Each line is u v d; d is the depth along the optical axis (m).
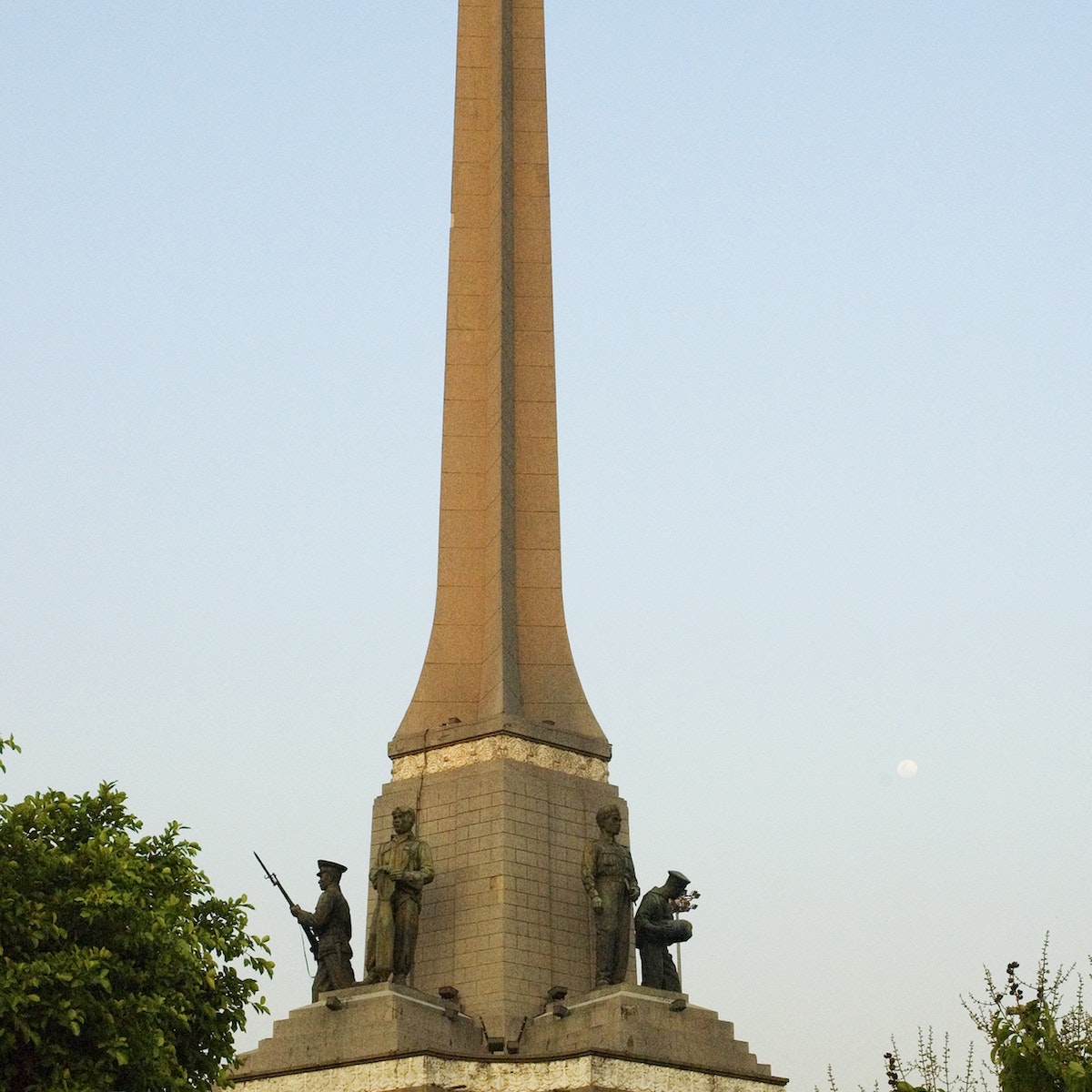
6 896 36.12
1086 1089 32.25
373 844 55.53
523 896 53.12
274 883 53.28
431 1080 47.66
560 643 58.25
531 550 59.38
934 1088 34.53
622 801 56.47
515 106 65.44
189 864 39.31
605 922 52.22
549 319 62.59
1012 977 34.66
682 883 53.69
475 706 57.34
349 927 53.69
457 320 62.69
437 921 53.47
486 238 63.75
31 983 35.03
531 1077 48.56
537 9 66.94
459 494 60.38
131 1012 36.34
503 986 51.53
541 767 55.44
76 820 38.94
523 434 60.94
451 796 54.97
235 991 39.22
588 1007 50.12
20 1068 36.06
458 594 58.97
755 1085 50.53
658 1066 49.00
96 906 36.72
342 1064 48.59
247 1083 49.66
